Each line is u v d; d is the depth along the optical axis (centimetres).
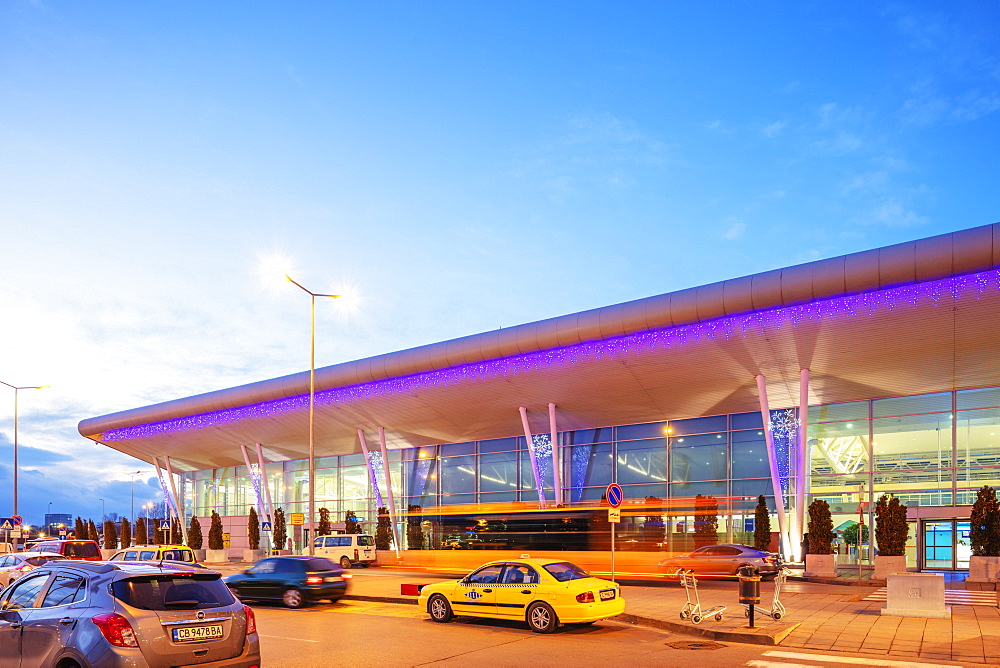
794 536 3588
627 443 4194
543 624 1545
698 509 3531
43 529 10819
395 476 5197
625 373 3628
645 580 2877
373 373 4309
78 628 830
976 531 2755
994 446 3222
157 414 5762
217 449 5931
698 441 3966
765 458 3753
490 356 3838
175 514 6419
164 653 823
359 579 2992
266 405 4997
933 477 3331
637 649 1350
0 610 926
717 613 1605
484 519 3281
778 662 1216
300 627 1644
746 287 3073
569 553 3077
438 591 1725
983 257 2605
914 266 2720
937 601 1666
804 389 3325
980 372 3138
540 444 4525
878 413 3531
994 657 1228
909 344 3000
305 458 5881
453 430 4659
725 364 3394
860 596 2103
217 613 876
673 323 3278
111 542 6812
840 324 2977
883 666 1177
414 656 1279
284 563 2092
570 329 3547
